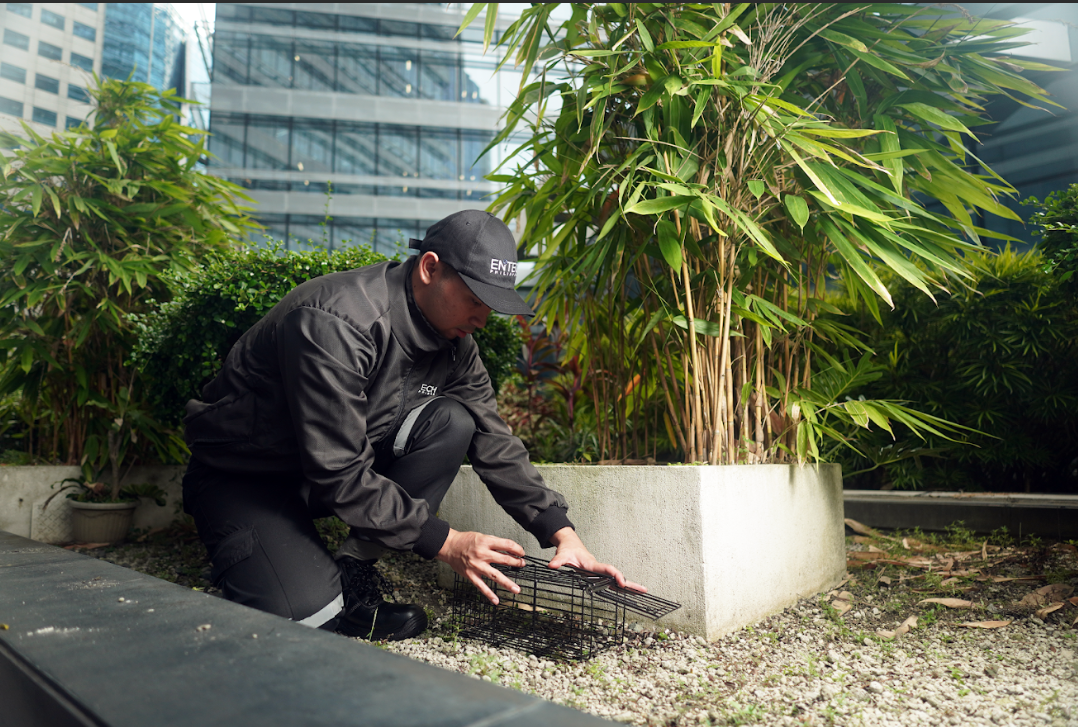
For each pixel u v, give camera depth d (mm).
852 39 1641
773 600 1554
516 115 1901
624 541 1484
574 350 2385
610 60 1666
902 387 3035
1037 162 4906
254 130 18203
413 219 18656
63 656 705
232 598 1265
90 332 3031
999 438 2688
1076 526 2215
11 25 29156
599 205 1841
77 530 2795
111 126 3234
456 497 1892
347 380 1197
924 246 1713
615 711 955
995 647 1273
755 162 1661
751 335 1806
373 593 1415
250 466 1357
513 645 1304
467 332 1398
